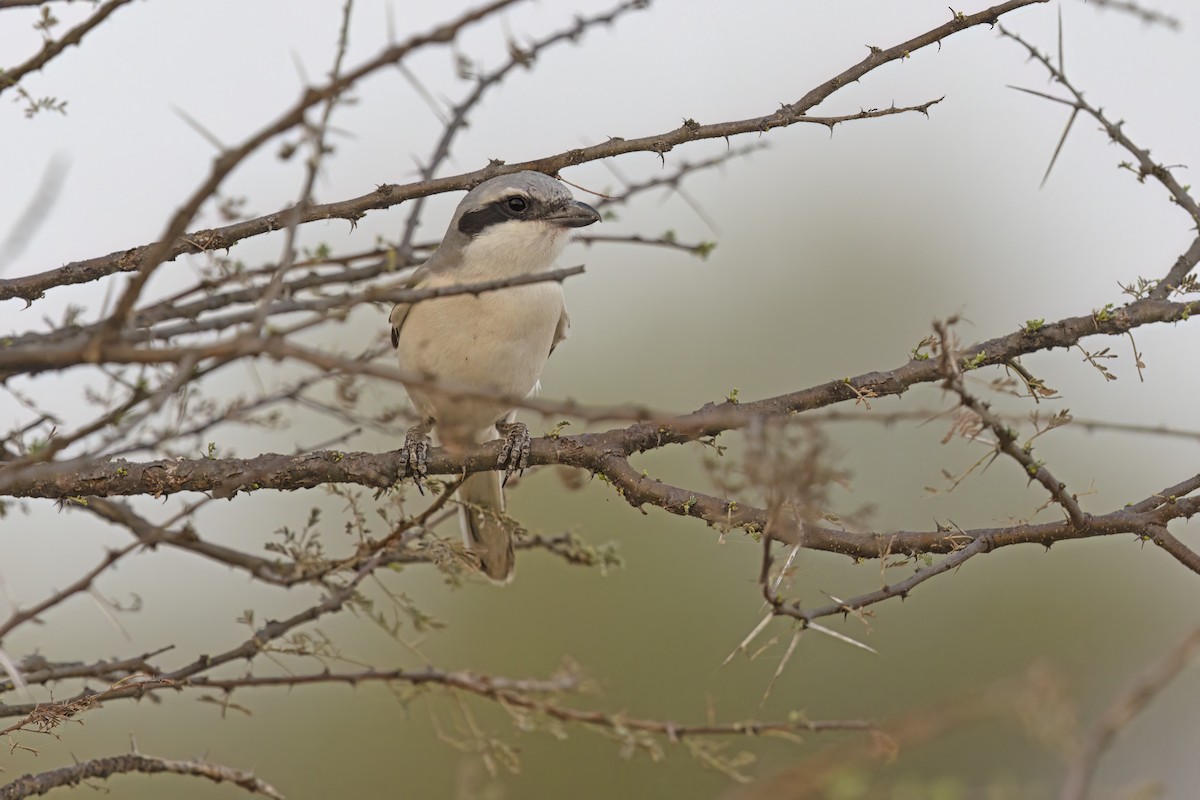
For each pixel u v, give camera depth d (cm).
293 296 998
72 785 873
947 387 711
